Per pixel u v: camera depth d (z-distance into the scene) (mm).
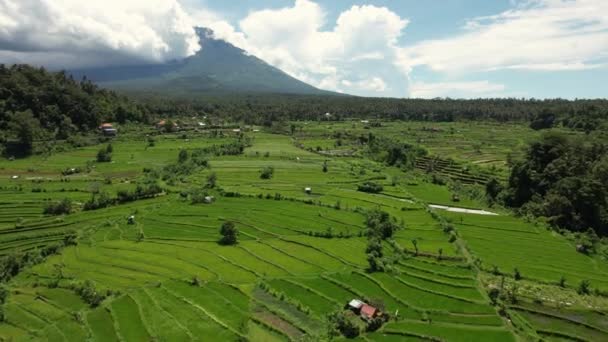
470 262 76500
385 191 129375
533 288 67438
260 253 81688
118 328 55531
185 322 56688
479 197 126250
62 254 82500
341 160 180875
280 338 53469
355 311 59250
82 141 196875
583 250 83750
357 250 82688
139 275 71875
